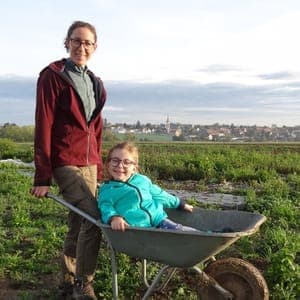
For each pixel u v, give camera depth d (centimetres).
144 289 238
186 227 207
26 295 232
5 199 473
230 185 604
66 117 210
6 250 301
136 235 187
